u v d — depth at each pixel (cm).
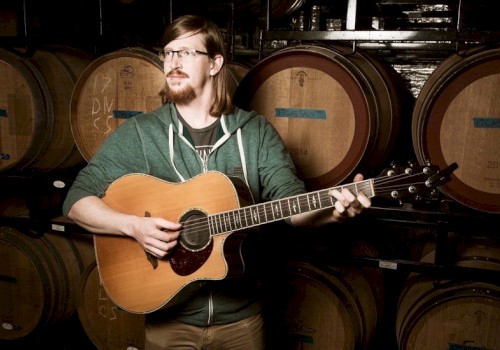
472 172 204
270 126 179
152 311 174
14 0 314
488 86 199
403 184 132
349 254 236
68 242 307
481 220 205
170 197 170
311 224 153
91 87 256
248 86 238
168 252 166
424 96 219
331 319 240
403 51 316
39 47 292
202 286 169
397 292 281
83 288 283
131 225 164
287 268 246
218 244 163
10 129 271
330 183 230
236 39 360
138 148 176
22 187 297
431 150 209
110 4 351
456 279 228
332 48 235
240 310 173
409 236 274
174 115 174
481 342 214
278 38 254
